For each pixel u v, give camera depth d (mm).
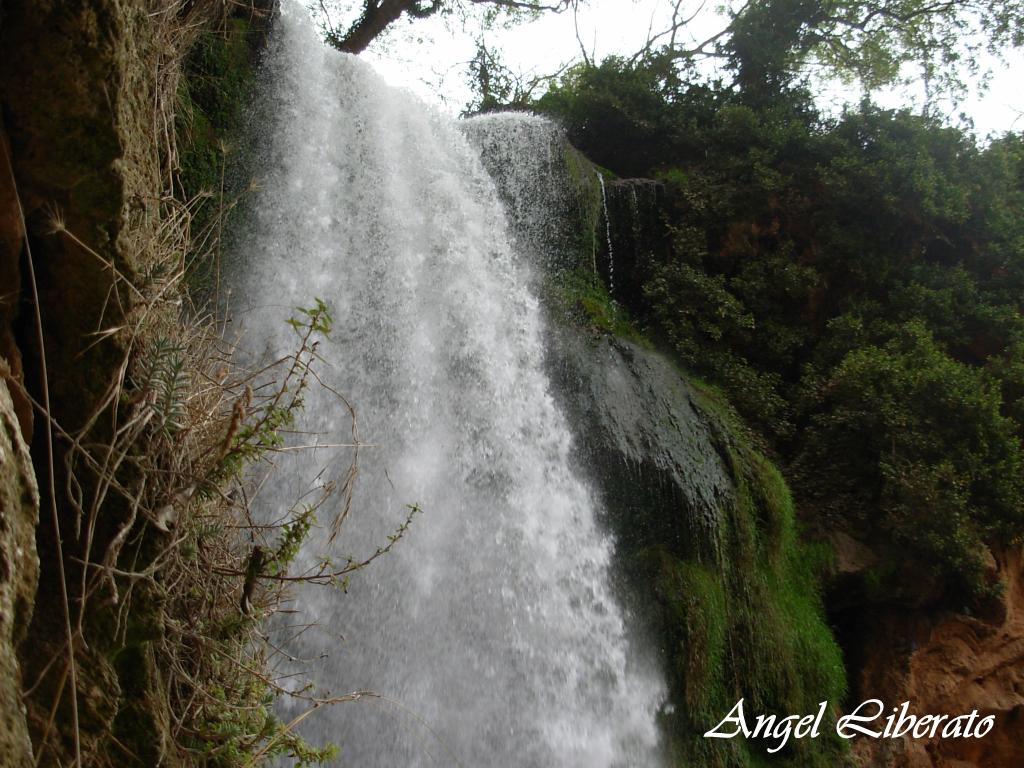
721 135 12641
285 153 8531
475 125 11219
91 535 2590
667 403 9375
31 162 2689
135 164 3258
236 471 3447
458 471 7855
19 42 2611
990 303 11219
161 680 3113
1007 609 9266
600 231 11758
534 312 9875
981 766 9625
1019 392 10172
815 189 11906
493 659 6961
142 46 3445
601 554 8102
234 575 3654
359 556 6668
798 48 15172
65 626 2531
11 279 2621
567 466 8586
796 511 9656
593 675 7406
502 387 8758
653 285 11477
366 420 7586
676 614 7750
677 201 12156
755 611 8250
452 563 7234
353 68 9719
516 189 11109
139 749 2828
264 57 8789
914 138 11836
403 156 9766
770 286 11586
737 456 9172
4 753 1905
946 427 9562
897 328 10773
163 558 3000
